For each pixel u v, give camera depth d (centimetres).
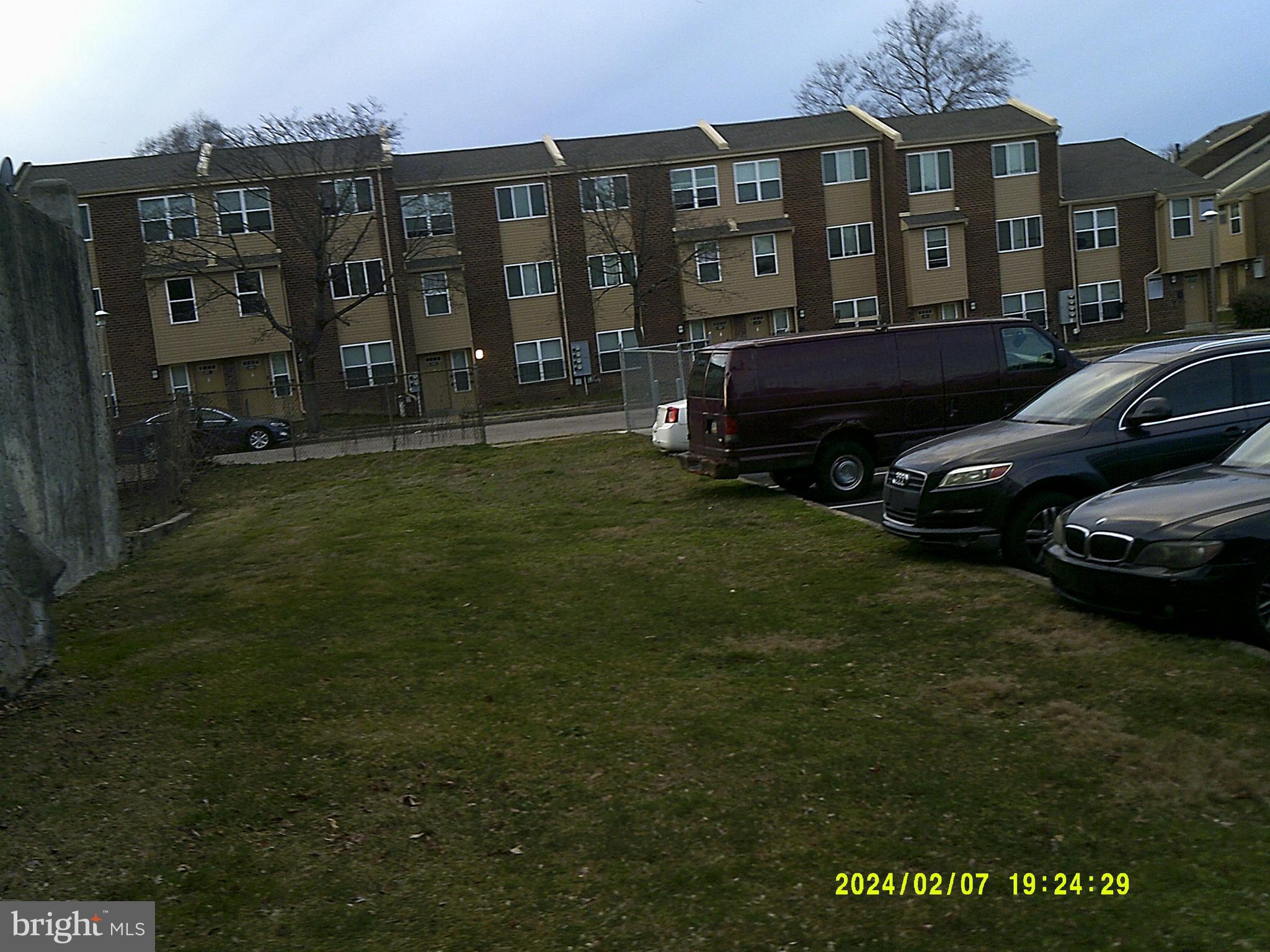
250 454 2647
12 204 997
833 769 526
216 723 632
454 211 4225
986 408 1318
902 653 695
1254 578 642
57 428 1083
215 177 3875
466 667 729
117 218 3891
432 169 4284
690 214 4384
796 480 1434
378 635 820
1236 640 669
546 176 4253
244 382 4066
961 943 380
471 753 576
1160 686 588
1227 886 397
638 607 866
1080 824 455
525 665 726
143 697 683
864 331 1307
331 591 987
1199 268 4666
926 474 916
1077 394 971
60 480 1077
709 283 4388
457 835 488
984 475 891
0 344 931
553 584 966
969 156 4481
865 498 1306
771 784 515
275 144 3638
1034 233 4553
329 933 413
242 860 470
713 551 1061
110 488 1263
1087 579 704
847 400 1297
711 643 752
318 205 3622
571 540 1188
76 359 1165
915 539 923
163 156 4175
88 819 509
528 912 422
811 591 868
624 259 4153
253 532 1429
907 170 4438
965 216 4466
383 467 2105
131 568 1213
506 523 1330
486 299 4266
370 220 3709
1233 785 473
